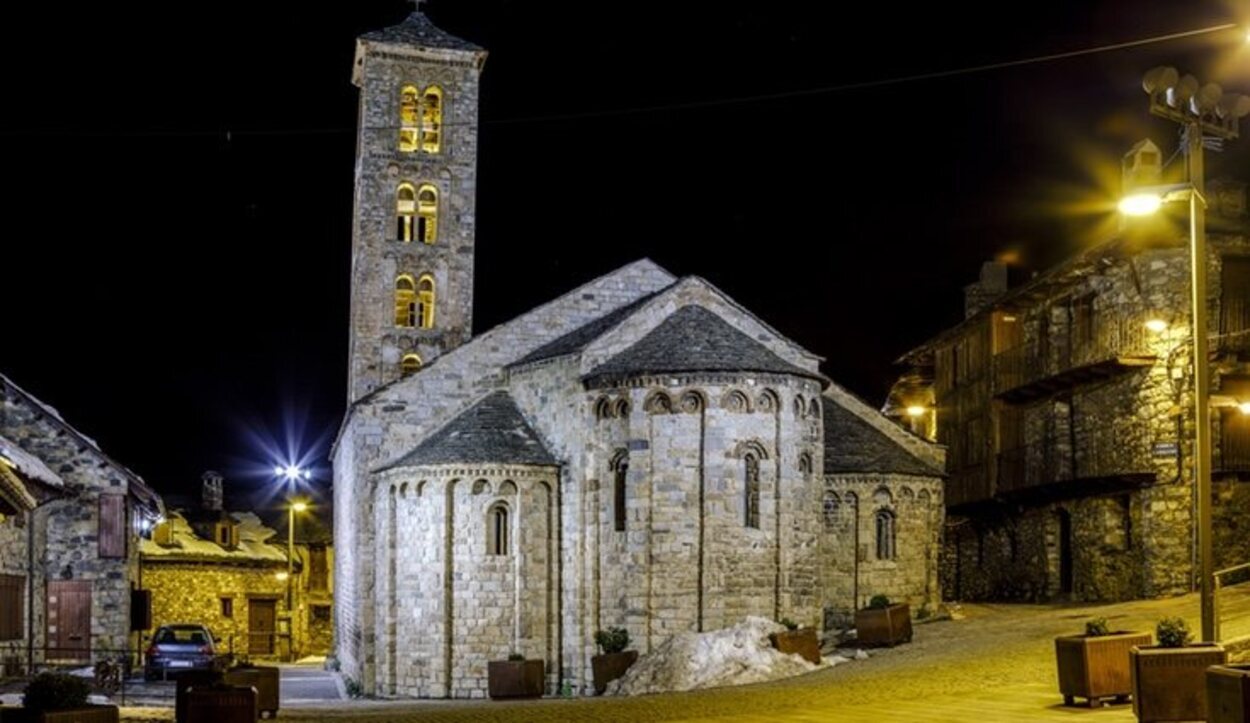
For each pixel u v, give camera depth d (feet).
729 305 145.89
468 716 81.76
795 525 133.80
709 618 129.39
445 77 182.29
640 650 129.49
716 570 129.90
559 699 110.01
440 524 138.21
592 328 151.23
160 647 141.18
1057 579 153.58
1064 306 153.99
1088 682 66.64
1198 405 71.77
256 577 234.99
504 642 136.77
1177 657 57.93
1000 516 170.40
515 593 137.39
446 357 151.64
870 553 151.33
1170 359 130.52
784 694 85.25
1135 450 135.54
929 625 139.03
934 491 156.46
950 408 185.37
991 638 113.70
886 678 90.27
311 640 248.32
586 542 135.95
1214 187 133.39
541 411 145.28
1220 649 58.54
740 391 132.26
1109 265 139.33
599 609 134.72
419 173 179.73
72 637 143.43
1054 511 153.89
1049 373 154.30
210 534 232.94
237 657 186.91
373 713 90.38
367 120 178.70
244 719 67.10
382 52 180.14
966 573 183.73
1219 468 127.03
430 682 136.98
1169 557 129.39
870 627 123.85
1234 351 127.13
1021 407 162.30
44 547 144.56
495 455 138.82
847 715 68.59
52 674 60.90
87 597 144.66
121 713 89.71
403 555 140.77
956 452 181.88
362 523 147.43
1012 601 165.89
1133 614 113.50
